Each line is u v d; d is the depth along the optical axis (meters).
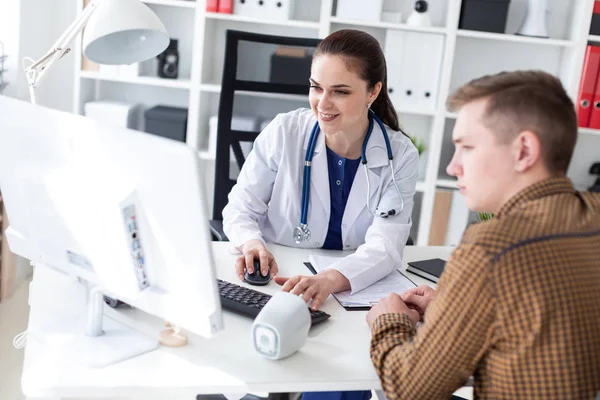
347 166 2.10
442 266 1.99
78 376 1.28
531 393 1.08
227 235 2.04
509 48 3.74
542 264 1.06
